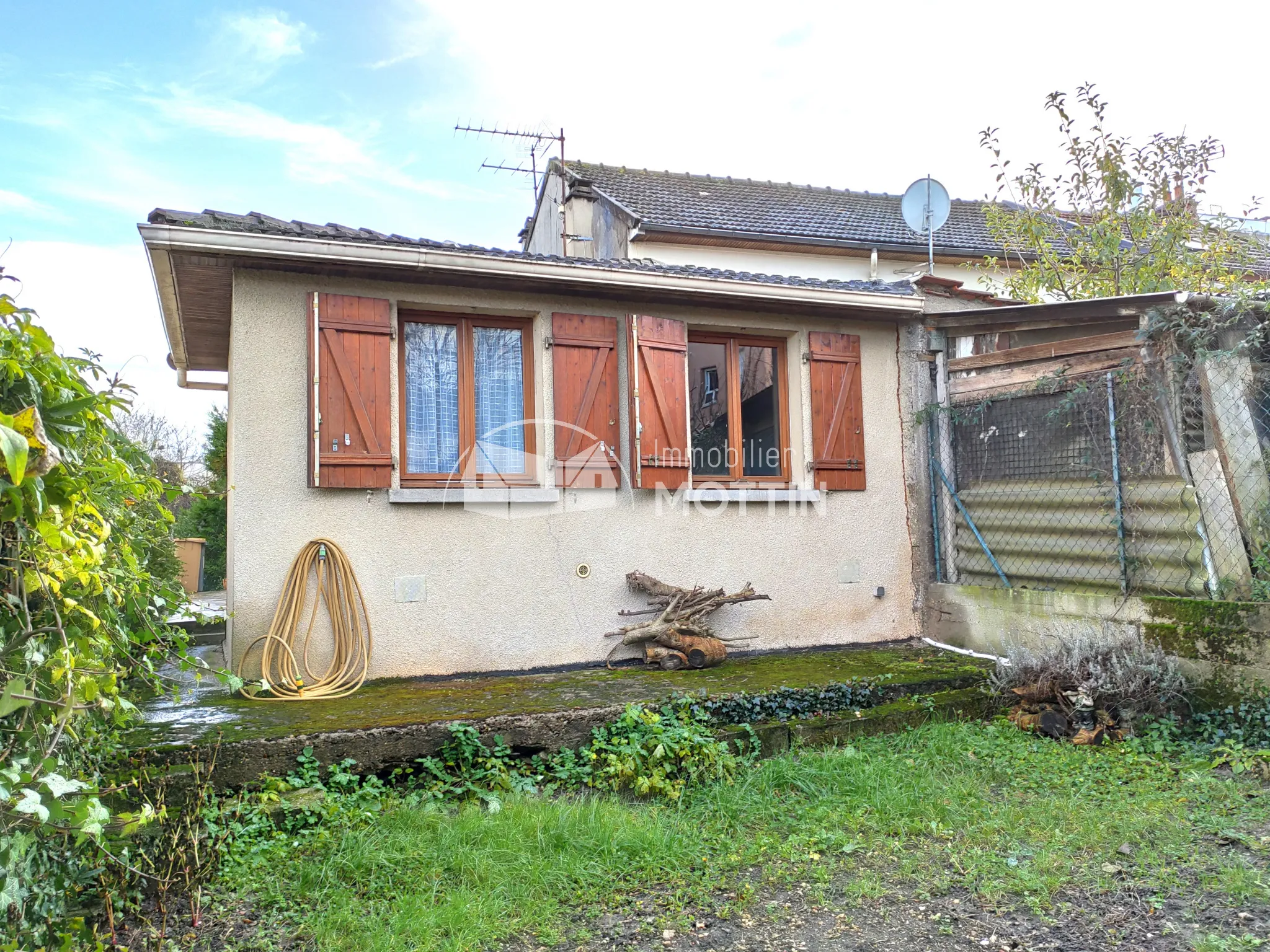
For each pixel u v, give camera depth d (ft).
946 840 11.96
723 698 16.17
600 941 9.48
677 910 10.12
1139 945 8.96
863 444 22.82
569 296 20.20
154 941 9.57
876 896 10.32
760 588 21.61
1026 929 9.44
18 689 5.91
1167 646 16.79
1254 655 15.40
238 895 10.49
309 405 17.33
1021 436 20.95
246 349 17.17
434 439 19.35
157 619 11.46
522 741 14.57
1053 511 19.94
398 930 9.50
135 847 10.46
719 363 22.45
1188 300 16.81
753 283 20.53
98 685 7.66
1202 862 10.84
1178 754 15.11
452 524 18.67
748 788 13.87
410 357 19.25
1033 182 30.22
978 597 21.50
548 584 19.48
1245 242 29.40
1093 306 18.93
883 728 16.80
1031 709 17.08
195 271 17.40
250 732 13.19
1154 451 17.80
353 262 17.07
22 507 6.08
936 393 23.44
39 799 6.00
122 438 10.51
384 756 13.60
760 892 10.59
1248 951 8.62
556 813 12.35
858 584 22.74
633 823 12.24
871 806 13.10
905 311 22.48
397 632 17.99
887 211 46.03
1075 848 11.47
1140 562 17.93
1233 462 16.62
